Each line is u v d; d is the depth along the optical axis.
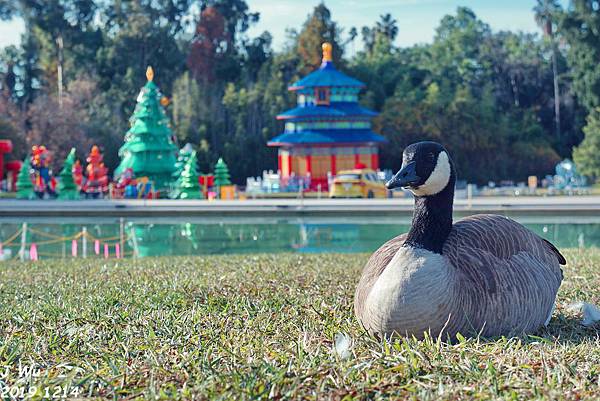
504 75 73.81
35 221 27.61
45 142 55.41
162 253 19.06
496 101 70.00
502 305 5.52
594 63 56.34
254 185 47.16
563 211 26.19
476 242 5.71
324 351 5.17
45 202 33.41
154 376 4.62
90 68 71.38
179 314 6.72
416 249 5.39
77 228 25.55
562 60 72.38
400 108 61.59
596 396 4.10
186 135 61.28
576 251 13.52
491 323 5.51
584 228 23.27
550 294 6.01
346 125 47.53
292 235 22.89
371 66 69.75
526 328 5.79
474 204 28.19
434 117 60.66
